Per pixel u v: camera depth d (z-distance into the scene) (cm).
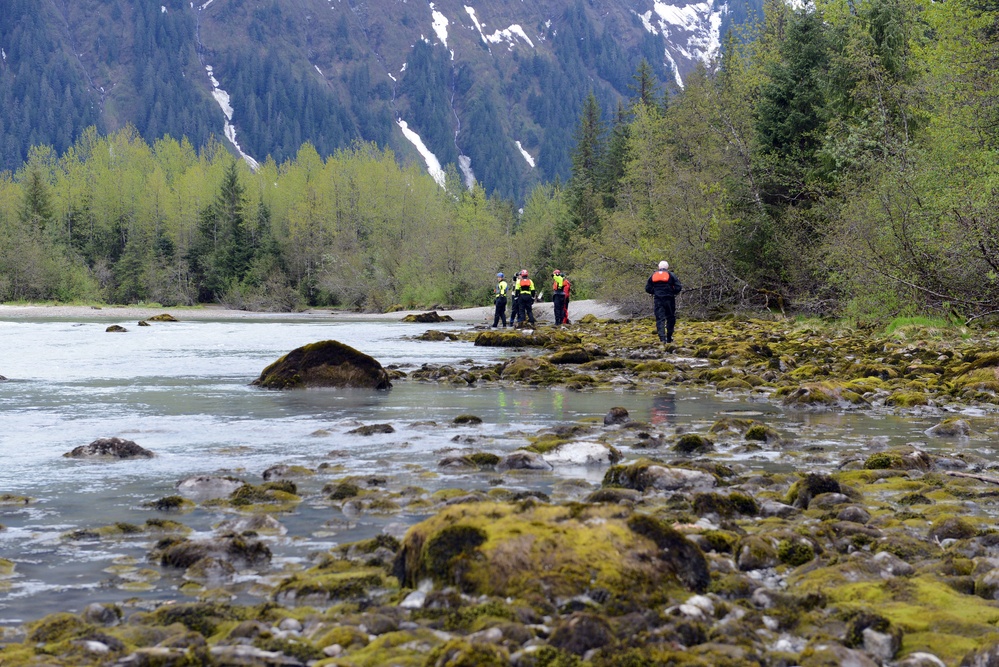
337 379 1886
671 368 2209
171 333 4366
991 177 2681
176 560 601
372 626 455
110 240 13588
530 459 959
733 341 3030
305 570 588
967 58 3550
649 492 820
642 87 11144
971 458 1008
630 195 6512
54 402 1605
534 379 2041
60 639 452
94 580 570
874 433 1262
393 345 3453
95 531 684
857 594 509
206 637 458
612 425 1313
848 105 4388
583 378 2027
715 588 511
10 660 413
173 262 12538
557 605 470
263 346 3303
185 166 17012
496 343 3403
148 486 879
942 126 3422
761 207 4691
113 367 2361
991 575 517
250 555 608
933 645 434
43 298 11138
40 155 16700
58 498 824
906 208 3058
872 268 3191
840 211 3675
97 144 16338
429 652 416
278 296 10762
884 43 4369
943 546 631
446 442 1158
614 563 496
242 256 11956
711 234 4750
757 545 584
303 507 782
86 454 1048
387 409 1529
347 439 1186
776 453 1075
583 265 6794
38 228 12262
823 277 4141
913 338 2784
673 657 397
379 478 883
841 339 3030
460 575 496
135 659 404
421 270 10025
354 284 10438
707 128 5300
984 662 399
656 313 3056
